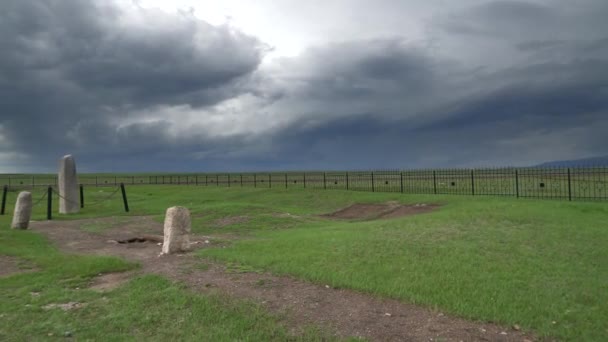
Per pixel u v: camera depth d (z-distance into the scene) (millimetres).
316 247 10695
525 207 15289
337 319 6359
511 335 5848
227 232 15852
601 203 16203
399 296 7141
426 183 36812
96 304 7270
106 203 28047
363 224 14922
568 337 5746
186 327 6133
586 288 7461
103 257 10617
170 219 11000
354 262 9156
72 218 21031
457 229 12297
